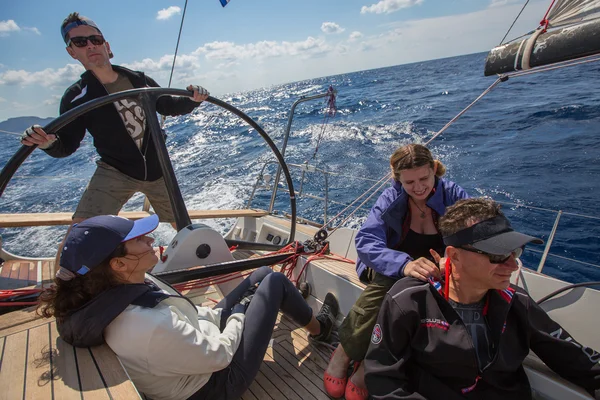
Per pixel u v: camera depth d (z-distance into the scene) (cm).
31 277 242
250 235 372
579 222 520
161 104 246
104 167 236
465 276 120
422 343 127
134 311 112
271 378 178
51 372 109
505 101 1438
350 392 158
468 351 120
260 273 189
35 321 140
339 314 220
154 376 118
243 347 144
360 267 205
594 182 642
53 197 918
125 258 113
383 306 133
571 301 160
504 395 126
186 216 217
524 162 782
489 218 114
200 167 1107
